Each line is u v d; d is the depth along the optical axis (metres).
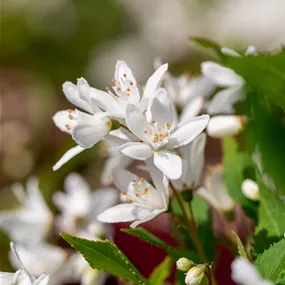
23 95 0.67
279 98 0.27
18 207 0.49
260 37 0.64
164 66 0.27
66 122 0.27
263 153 0.28
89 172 0.46
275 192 0.27
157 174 0.27
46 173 0.44
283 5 0.64
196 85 0.32
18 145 0.56
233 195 0.29
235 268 0.22
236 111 0.30
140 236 0.27
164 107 0.26
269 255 0.25
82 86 0.26
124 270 0.25
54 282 0.32
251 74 0.27
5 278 0.26
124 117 0.26
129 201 0.27
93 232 0.34
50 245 0.34
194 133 0.26
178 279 0.28
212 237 0.29
